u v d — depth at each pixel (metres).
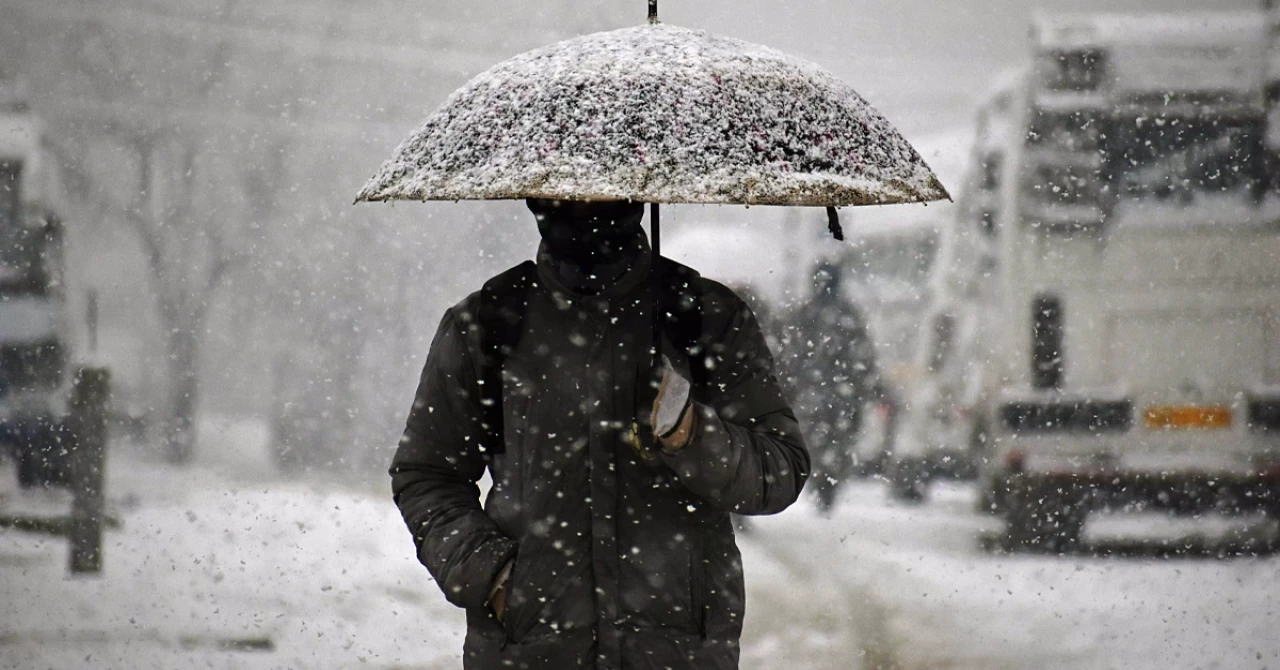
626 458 10.23
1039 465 32.62
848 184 9.88
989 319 36.31
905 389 44.91
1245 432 32.03
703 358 10.45
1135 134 34.41
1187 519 31.17
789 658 20.14
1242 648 20.80
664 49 10.16
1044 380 33.41
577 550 10.23
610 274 10.38
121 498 39.56
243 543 30.62
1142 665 19.86
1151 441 32.12
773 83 10.16
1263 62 33.78
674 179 9.45
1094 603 24.34
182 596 24.41
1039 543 31.45
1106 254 33.91
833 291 39.69
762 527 35.12
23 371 46.66
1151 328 33.03
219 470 51.97
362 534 32.19
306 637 21.38
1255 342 32.50
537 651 10.24
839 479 38.75
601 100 9.75
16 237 56.03
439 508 10.57
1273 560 28.56
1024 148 35.00
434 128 10.20
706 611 10.27
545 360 10.38
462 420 10.61
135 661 19.78
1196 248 33.03
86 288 52.75
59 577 26.20
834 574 27.50
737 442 10.05
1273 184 33.59
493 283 10.61
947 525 35.41
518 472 10.36
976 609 23.89
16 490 41.00
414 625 22.30
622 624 10.19
